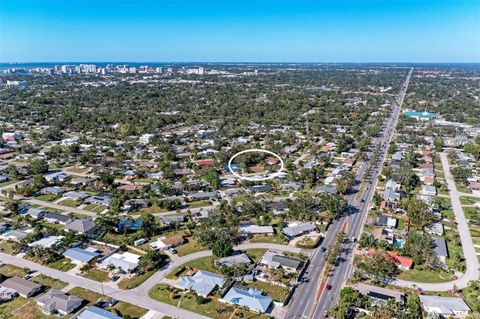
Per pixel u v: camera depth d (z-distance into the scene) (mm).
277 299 137875
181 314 130250
